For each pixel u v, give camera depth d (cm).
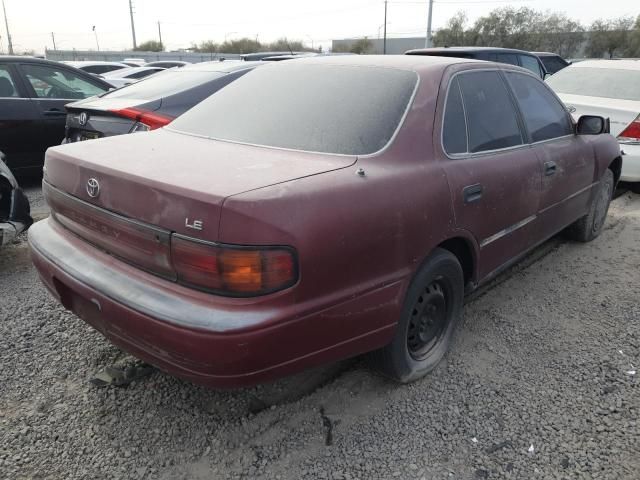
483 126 310
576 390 282
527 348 321
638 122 617
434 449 241
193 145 263
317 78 296
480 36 4947
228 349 190
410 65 291
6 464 225
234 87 325
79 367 289
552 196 376
